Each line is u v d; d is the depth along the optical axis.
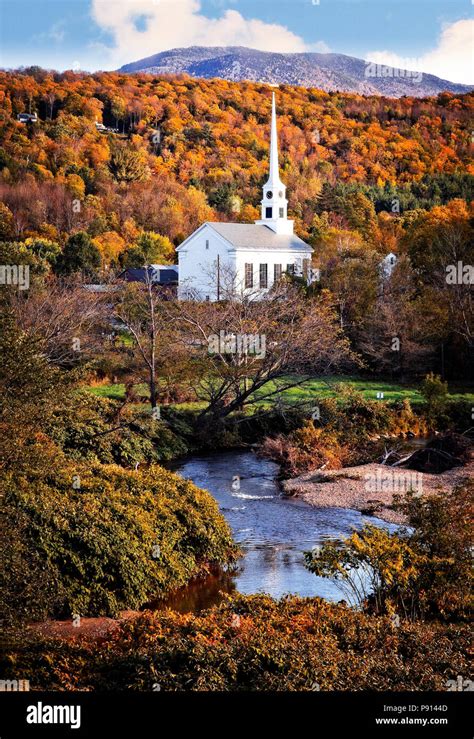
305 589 53.38
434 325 140.38
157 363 112.12
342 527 69.12
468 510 47.88
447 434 98.69
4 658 36.59
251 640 36.88
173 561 55.41
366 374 147.88
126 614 49.28
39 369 43.53
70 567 49.09
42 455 44.56
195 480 86.50
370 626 40.53
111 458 84.19
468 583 45.38
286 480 86.38
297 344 106.06
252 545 64.19
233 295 119.75
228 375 106.19
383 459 95.00
